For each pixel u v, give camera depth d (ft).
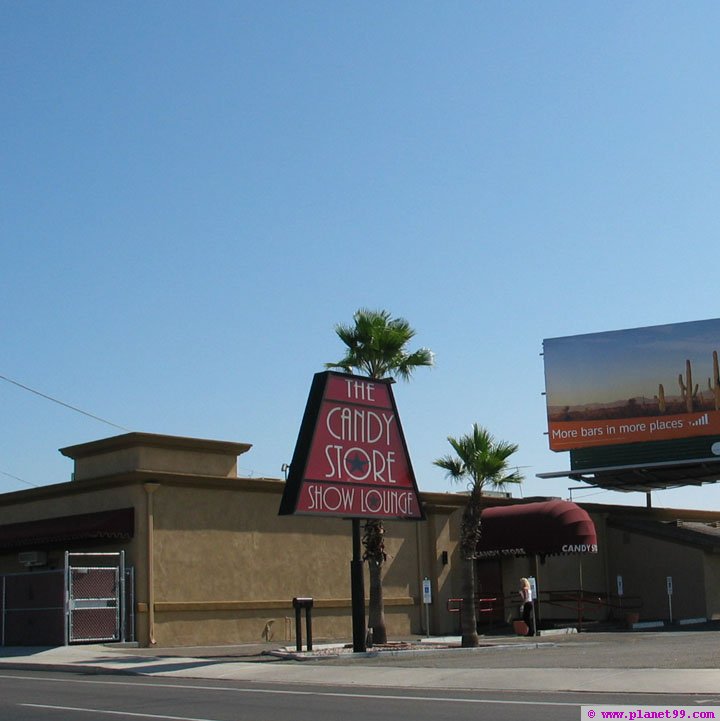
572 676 58.70
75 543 99.50
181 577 95.55
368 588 112.37
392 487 84.53
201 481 97.86
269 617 101.96
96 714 47.19
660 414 146.41
